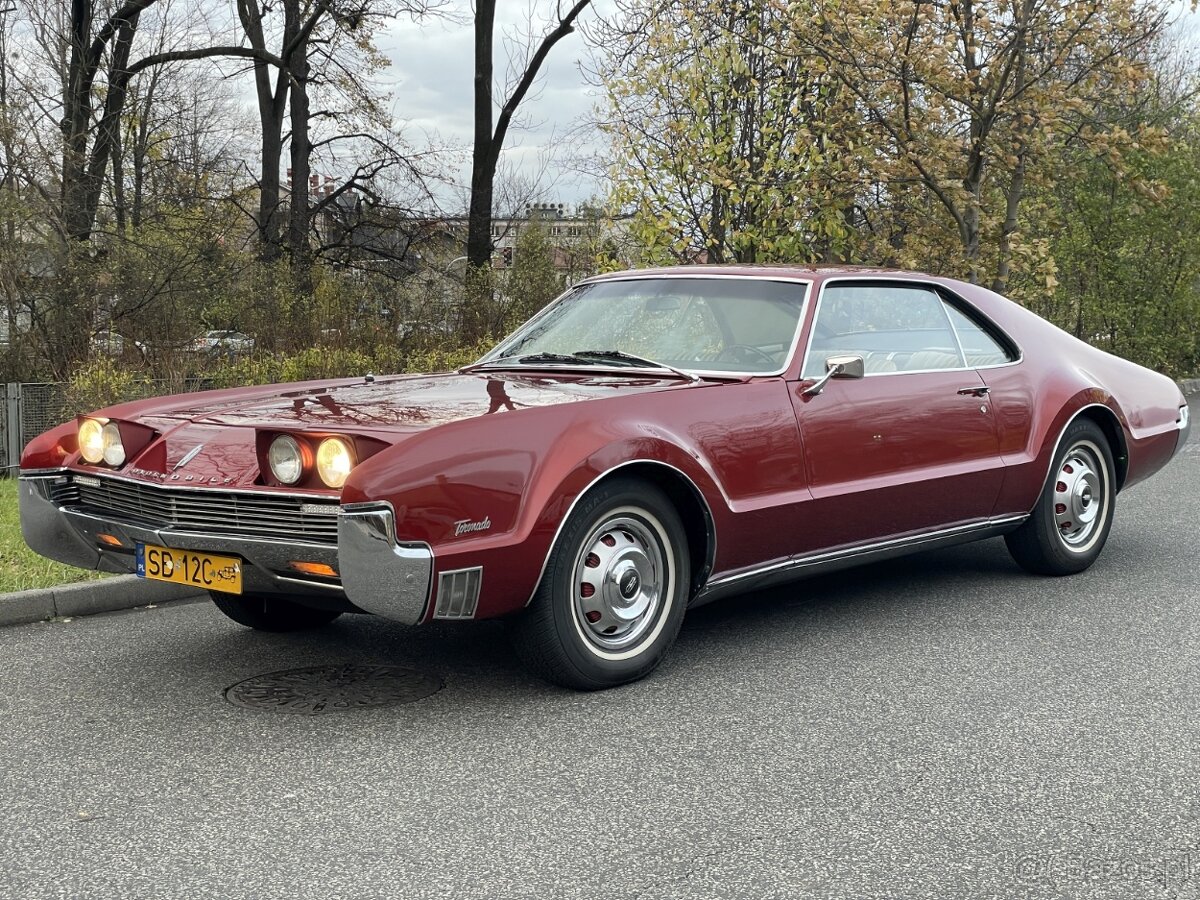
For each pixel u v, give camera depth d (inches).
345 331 576.1
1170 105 761.0
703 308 195.5
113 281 532.7
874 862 110.0
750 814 121.3
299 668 175.8
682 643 186.9
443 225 893.2
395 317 599.5
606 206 444.5
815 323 189.0
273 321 568.4
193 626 203.2
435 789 128.3
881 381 193.6
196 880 107.3
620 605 162.1
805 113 447.2
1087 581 228.8
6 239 507.8
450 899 103.3
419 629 198.2
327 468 143.6
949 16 446.9
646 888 105.0
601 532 159.8
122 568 171.0
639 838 115.6
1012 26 438.3
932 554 257.3
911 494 195.2
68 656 184.2
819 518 181.8
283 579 149.6
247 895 104.3
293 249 822.5
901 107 467.8
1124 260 762.8
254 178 951.6
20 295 512.1
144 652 186.4
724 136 424.5
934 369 205.0
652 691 162.4
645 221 422.9
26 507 175.0
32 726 150.9
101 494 167.2
